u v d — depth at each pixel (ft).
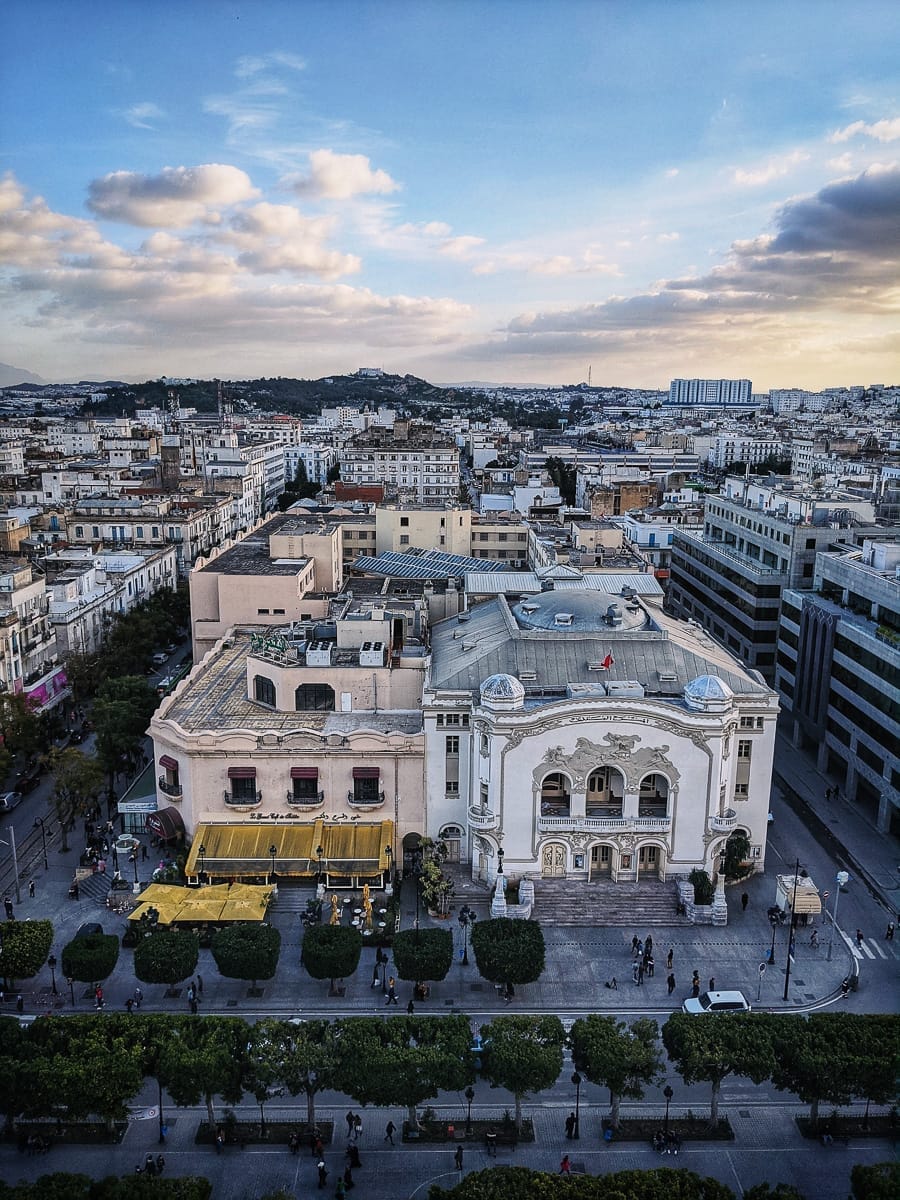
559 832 286.05
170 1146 197.26
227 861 287.28
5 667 381.81
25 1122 202.90
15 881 293.43
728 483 610.24
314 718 316.81
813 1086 189.26
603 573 432.66
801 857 316.40
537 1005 240.12
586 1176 168.66
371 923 268.41
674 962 258.16
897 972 255.50
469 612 373.81
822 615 382.01
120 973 253.44
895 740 322.75
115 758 339.57
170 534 616.80
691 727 278.26
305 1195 184.24
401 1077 184.34
